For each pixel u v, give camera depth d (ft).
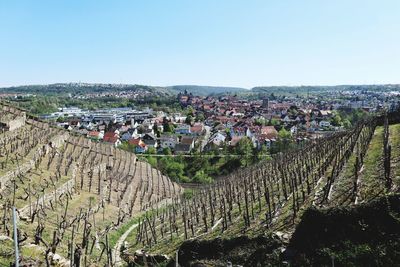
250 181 221.25
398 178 121.49
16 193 175.11
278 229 119.03
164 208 261.44
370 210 96.12
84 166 274.98
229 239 119.03
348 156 169.48
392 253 86.94
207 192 255.91
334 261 91.35
